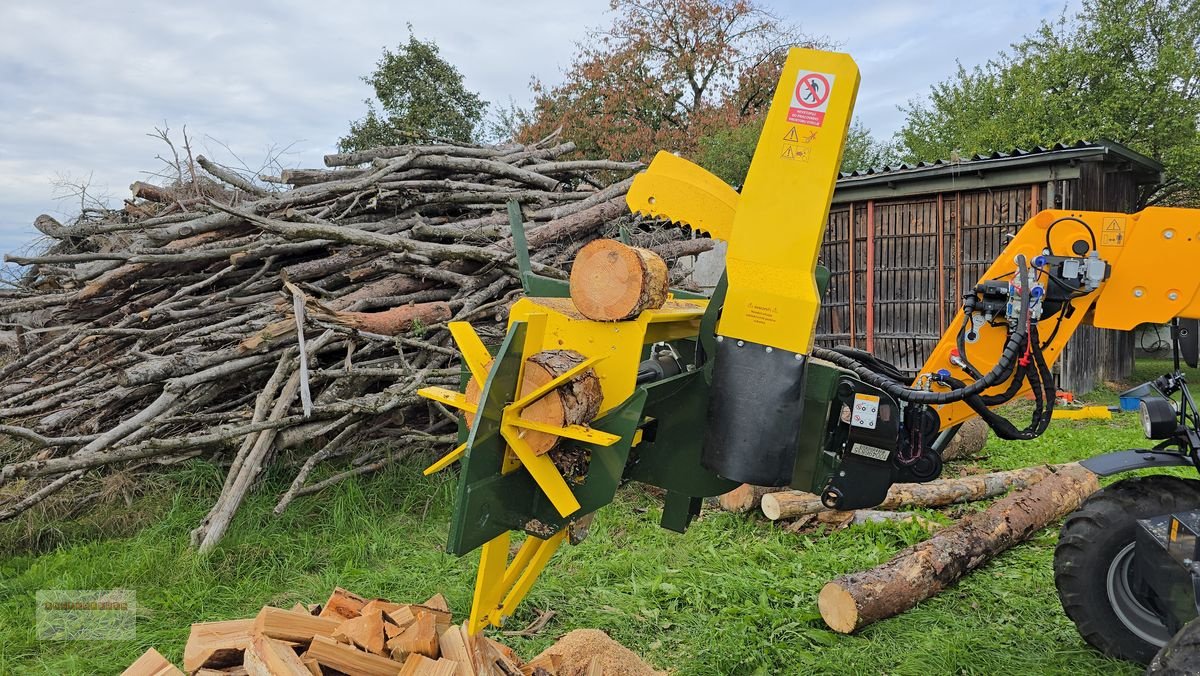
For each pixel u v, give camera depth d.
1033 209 9.81
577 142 25.11
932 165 10.34
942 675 3.32
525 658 3.46
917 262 10.90
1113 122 15.42
